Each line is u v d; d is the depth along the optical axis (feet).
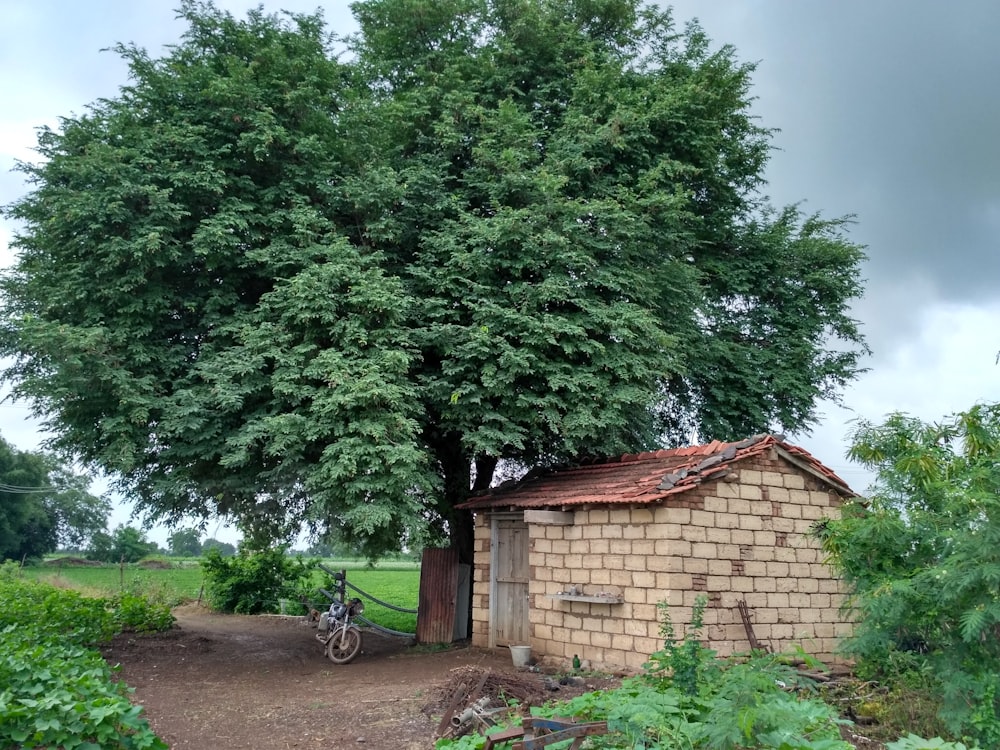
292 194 49.93
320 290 44.52
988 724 22.33
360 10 63.98
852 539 26.78
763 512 40.52
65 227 44.80
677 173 57.41
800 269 67.05
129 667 44.73
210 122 49.34
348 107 52.49
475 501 50.06
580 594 41.09
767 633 39.14
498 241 48.70
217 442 45.50
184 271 48.67
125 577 126.62
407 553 68.64
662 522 37.27
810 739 20.22
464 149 57.41
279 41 52.70
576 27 64.08
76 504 213.46
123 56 50.01
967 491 23.48
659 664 31.71
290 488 47.01
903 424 26.43
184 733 30.25
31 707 21.63
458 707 30.81
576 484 45.98
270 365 46.62
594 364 49.01
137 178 45.21
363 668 45.52
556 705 27.86
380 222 50.03
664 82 61.36
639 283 51.85
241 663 48.24
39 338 40.16
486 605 49.01
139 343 45.09
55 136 47.62
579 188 54.95
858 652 27.17
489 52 60.80
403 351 45.19
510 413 48.47
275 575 85.20
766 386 62.18
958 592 22.34
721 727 18.85
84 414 46.19
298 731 30.12
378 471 42.47
